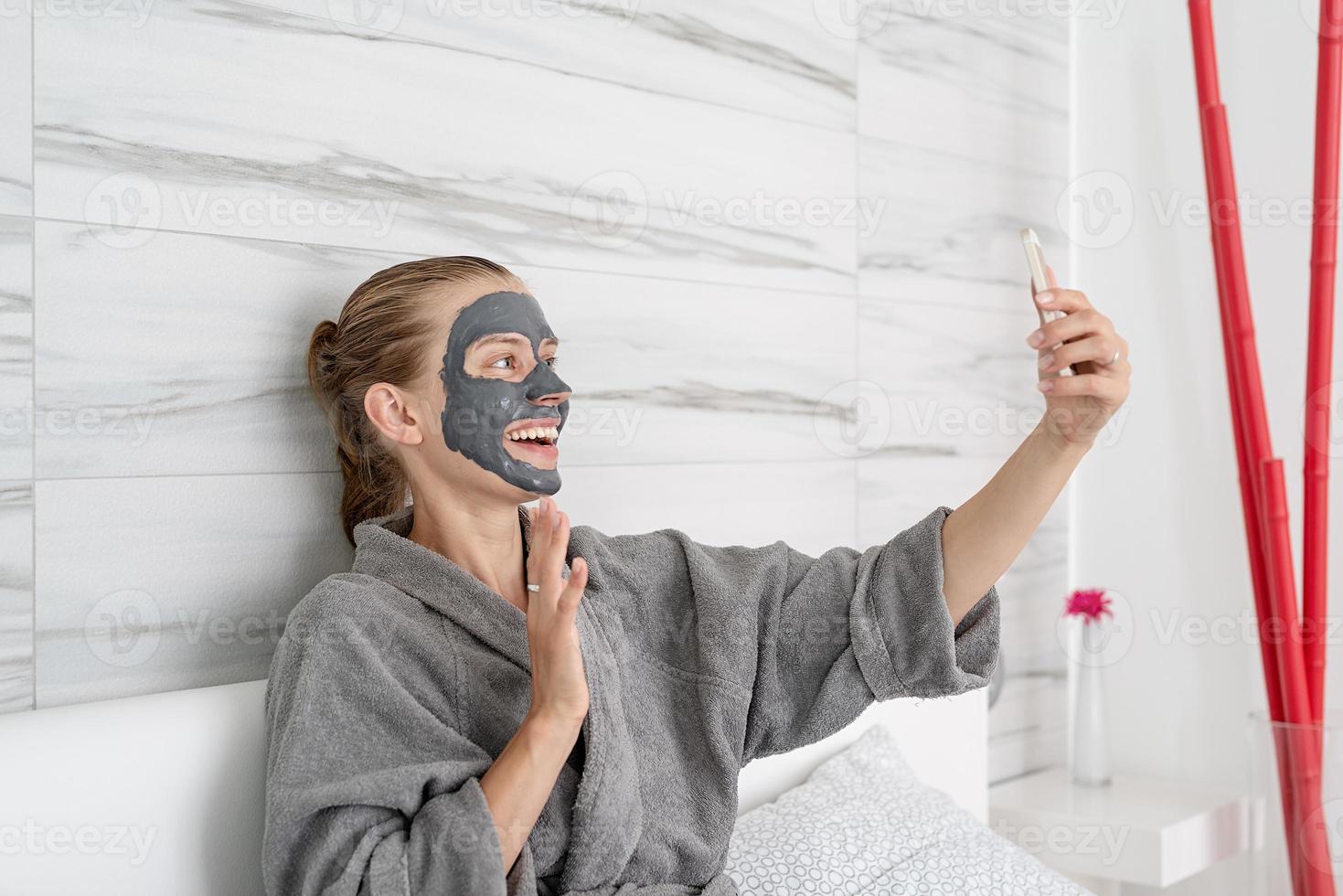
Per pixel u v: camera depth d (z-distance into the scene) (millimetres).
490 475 1048
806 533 1642
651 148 1450
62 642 1020
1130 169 2035
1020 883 1284
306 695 925
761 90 1577
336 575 1034
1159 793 1921
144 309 1059
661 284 1460
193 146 1084
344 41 1181
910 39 1799
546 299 1345
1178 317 1982
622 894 1003
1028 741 2051
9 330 989
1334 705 1809
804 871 1231
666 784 1087
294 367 1151
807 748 1461
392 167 1216
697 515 1500
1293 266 1852
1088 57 2086
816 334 1653
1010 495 1018
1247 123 1894
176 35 1073
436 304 1062
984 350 1936
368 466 1142
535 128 1334
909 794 1404
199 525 1094
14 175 989
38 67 999
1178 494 1990
